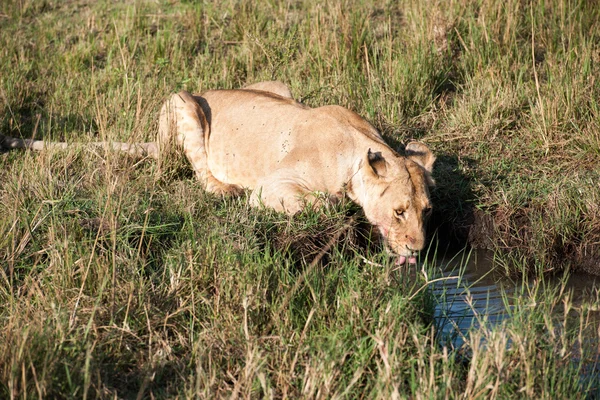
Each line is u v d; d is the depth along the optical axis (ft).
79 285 16.06
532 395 12.91
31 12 38.93
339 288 16.07
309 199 20.36
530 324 14.84
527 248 20.86
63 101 28.78
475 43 30.30
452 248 22.11
